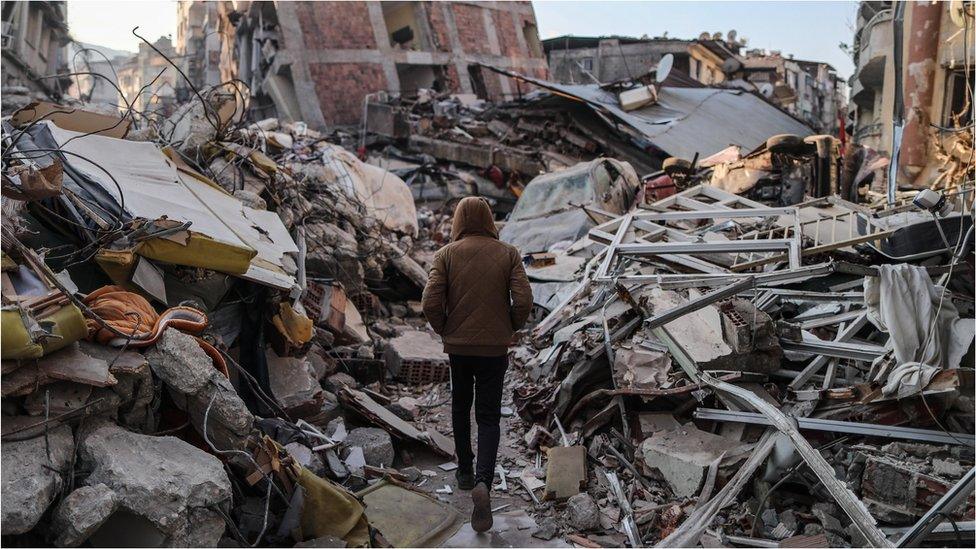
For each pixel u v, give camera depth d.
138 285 3.69
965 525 3.04
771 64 43.16
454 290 3.75
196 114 6.32
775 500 3.67
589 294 6.16
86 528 2.37
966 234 5.09
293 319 4.80
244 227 4.85
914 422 3.72
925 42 14.70
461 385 3.93
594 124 19.78
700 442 4.02
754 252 6.02
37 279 2.93
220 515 2.76
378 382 5.83
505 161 18.12
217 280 4.34
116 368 2.85
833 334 4.86
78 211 3.77
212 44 37.72
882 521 3.32
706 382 4.17
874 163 12.29
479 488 3.50
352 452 4.20
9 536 2.36
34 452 2.50
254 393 4.22
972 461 3.42
